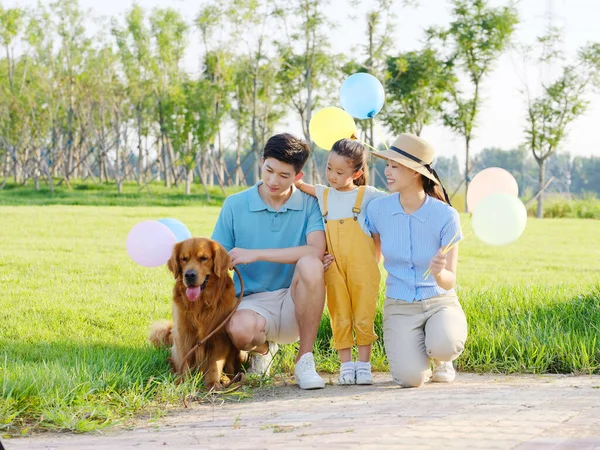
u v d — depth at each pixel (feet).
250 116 125.18
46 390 12.75
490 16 107.65
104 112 147.02
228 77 119.65
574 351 16.47
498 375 15.97
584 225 79.41
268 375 15.83
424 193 15.07
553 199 111.65
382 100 17.99
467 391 13.21
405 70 110.32
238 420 11.58
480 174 14.24
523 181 120.26
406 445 9.05
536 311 21.16
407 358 14.40
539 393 12.63
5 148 142.61
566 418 10.36
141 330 20.22
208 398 13.85
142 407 13.01
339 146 15.17
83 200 103.30
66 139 150.61
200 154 122.31
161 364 15.76
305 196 15.89
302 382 14.53
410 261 14.82
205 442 10.02
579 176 119.24
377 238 15.75
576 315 20.84
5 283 29.12
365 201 15.39
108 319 21.70
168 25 129.49
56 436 11.07
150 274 32.89
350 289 15.21
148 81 132.67
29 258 37.22
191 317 14.82
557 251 51.52
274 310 15.51
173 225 16.34
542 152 112.47
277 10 108.06
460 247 53.26
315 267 14.66
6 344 18.04
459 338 14.33
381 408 11.74
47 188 135.23
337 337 15.24
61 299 25.21
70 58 136.98
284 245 15.84
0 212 70.28
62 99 138.92
